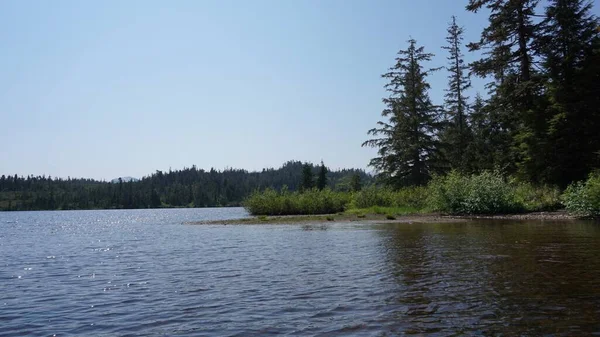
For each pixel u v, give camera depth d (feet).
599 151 78.13
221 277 31.01
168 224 121.39
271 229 76.18
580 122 82.99
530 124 91.09
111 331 19.20
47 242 73.26
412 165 130.00
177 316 21.03
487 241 43.06
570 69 86.02
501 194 81.20
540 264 29.63
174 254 46.34
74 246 63.46
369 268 31.53
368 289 24.76
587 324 17.16
